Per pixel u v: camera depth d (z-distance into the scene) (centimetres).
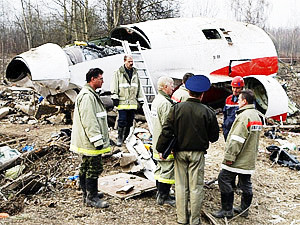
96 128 408
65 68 743
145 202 470
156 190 512
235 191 524
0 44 2936
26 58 741
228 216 436
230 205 436
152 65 868
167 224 408
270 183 579
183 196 404
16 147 711
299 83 2036
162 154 405
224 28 1067
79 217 413
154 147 452
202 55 956
